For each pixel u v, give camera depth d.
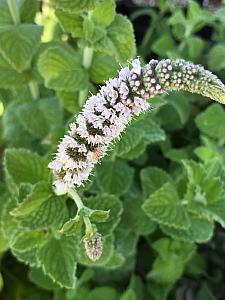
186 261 0.18
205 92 0.10
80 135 0.10
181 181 0.16
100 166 0.16
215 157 0.16
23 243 0.14
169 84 0.10
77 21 0.14
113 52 0.14
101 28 0.14
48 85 0.15
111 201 0.14
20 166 0.14
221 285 0.19
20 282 0.19
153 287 0.18
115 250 0.16
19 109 0.17
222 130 0.18
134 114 0.11
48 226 0.13
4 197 0.16
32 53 0.14
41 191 0.13
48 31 0.17
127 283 0.18
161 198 0.15
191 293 0.19
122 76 0.10
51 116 0.17
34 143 0.18
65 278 0.13
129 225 0.17
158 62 0.10
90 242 0.11
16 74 0.16
